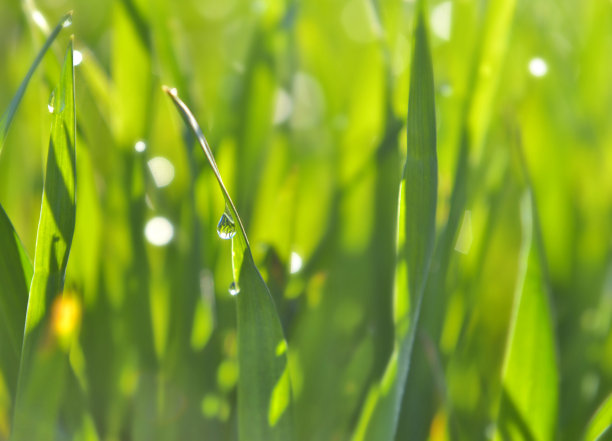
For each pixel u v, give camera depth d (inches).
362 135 13.7
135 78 12.6
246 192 13.2
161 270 12.8
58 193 11.1
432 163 11.2
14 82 14.2
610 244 13.9
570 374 12.9
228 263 12.5
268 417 11.0
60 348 11.2
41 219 11.1
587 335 13.0
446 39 14.1
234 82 15.7
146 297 12.3
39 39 12.5
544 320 11.5
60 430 11.4
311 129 17.3
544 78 14.5
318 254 12.8
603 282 13.6
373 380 12.4
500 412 11.6
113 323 12.5
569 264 13.7
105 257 12.6
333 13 19.2
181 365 12.2
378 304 12.8
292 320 12.3
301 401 12.4
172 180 13.5
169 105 12.9
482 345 13.0
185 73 13.4
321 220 13.8
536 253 11.5
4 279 11.2
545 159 14.0
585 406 12.7
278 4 14.1
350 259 13.4
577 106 14.5
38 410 11.1
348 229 13.5
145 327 12.2
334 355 12.9
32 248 13.1
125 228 12.6
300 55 18.6
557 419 11.5
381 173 13.0
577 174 14.4
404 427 11.9
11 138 13.4
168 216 12.8
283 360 11.0
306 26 15.0
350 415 12.4
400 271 11.3
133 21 12.6
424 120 11.2
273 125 13.8
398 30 13.8
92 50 16.6
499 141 13.9
